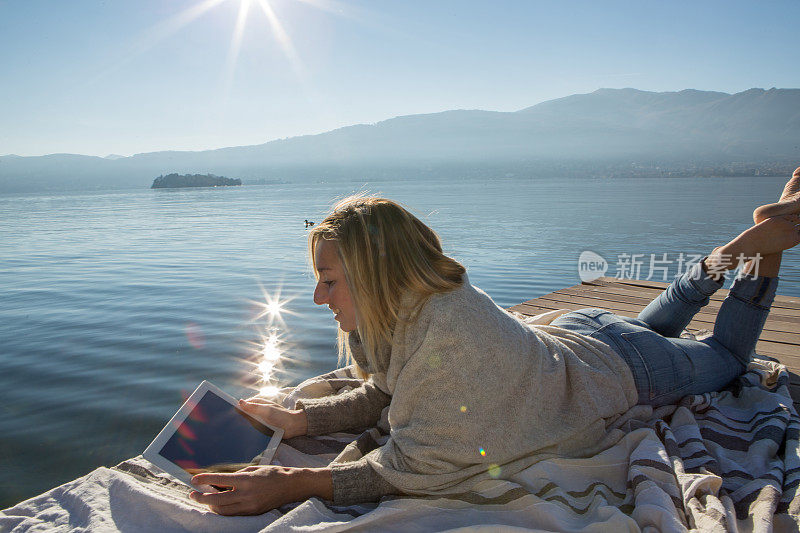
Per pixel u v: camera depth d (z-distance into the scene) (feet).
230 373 13.35
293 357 14.71
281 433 5.46
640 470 4.57
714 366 6.38
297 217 93.71
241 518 4.13
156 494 4.41
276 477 4.27
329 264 4.57
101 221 90.94
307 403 5.70
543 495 4.33
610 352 5.67
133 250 46.52
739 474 4.86
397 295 4.44
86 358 14.78
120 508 4.29
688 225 77.30
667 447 5.08
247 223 81.41
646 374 5.75
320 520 4.00
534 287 28.09
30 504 4.51
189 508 4.19
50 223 88.53
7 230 74.95
